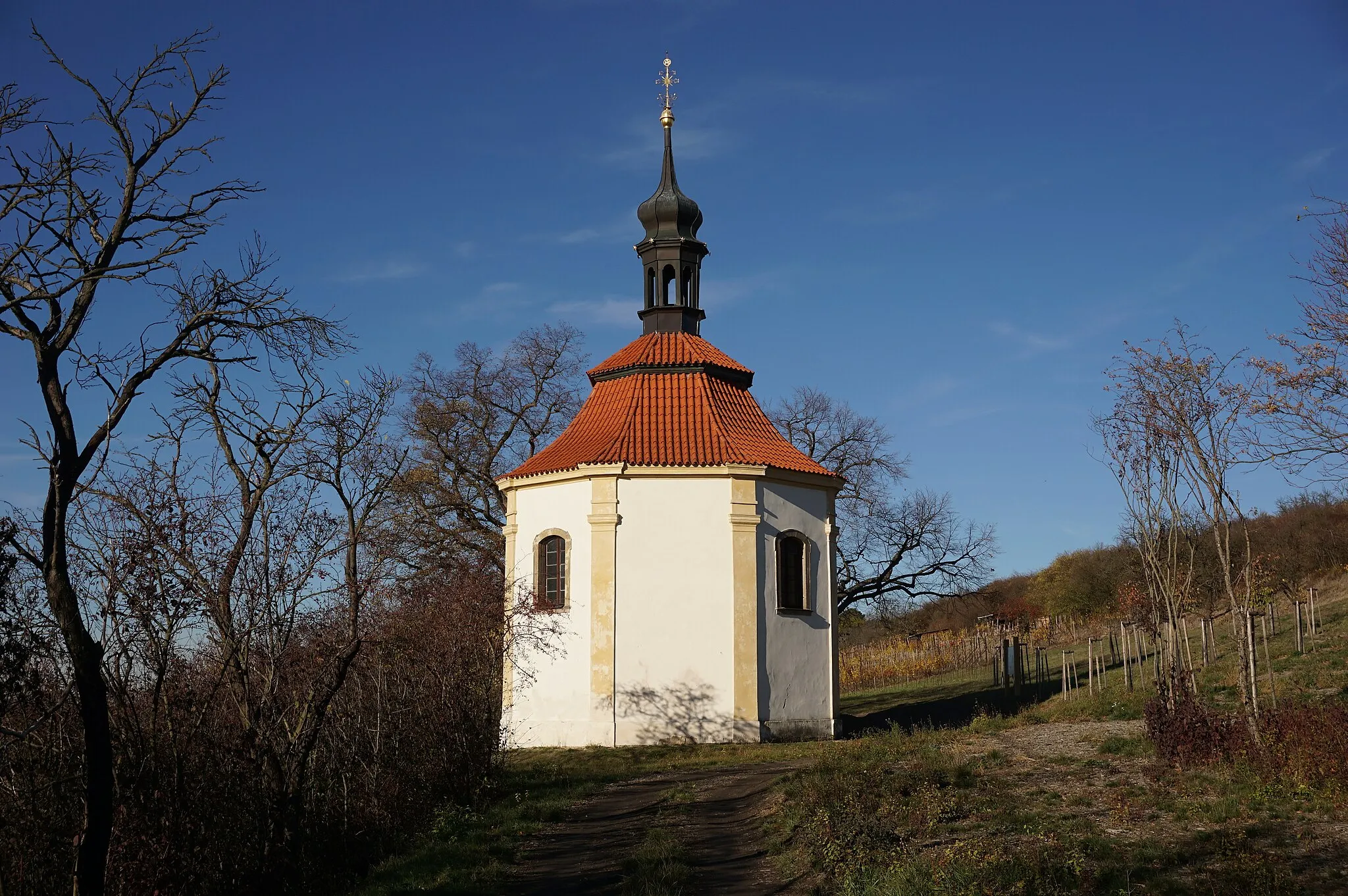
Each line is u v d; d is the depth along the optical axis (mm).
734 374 28562
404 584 18859
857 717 33062
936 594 37719
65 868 10281
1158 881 9656
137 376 10391
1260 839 10891
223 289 11156
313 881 12328
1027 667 36844
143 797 10836
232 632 11836
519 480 26969
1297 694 18484
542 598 26000
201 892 11156
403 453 25344
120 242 10336
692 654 24844
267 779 12562
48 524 9562
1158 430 16531
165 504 11078
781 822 13594
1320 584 35156
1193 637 28922
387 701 15789
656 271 29578
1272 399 13898
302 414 13008
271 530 12391
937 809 12672
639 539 25234
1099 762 15398
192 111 10734
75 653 9461
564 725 24906
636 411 27125
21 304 9617
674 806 15836
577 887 11672
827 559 26984
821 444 38969
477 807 16266
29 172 10031
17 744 9898
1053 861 10234
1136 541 22125
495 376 39281
